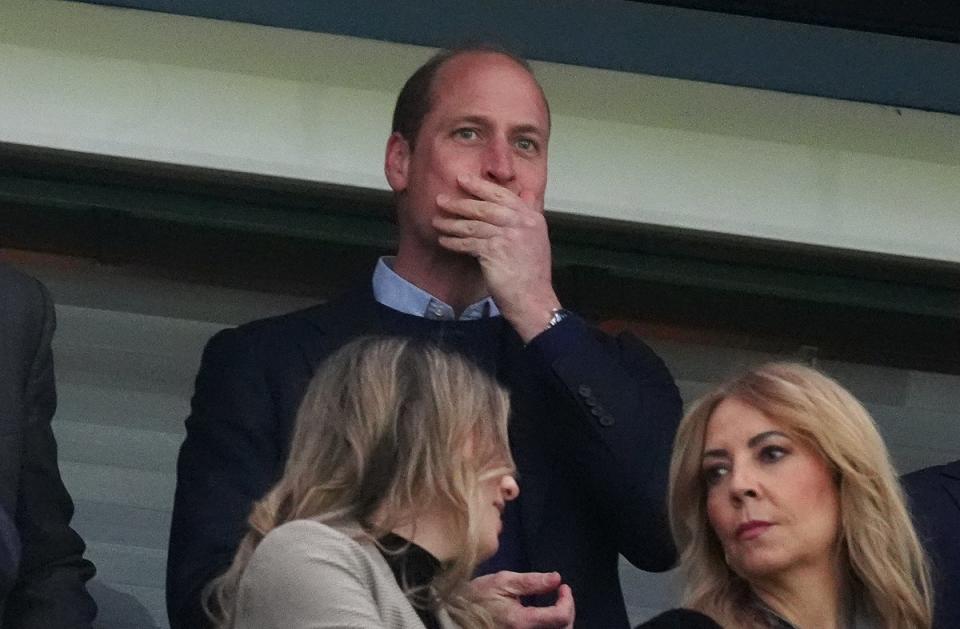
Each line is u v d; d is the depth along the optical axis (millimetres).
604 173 18000
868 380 18328
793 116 18328
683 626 11930
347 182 17578
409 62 17750
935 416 18344
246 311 17547
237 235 17641
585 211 17938
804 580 12016
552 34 17969
